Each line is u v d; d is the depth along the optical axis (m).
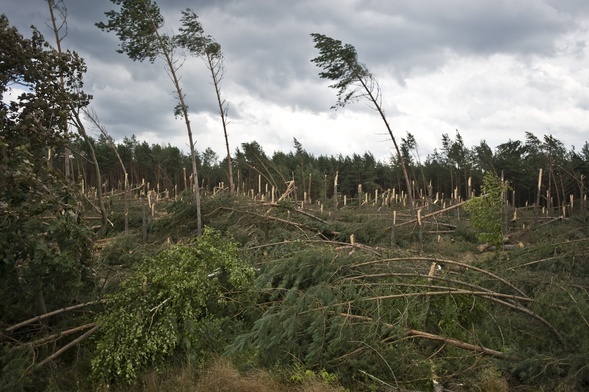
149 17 13.49
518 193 37.78
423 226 16.08
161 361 5.91
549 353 6.09
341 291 6.77
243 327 6.98
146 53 13.73
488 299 6.80
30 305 6.20
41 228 5.62
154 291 6.39
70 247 5.89
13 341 5.91
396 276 7.28
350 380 5.70
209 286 6.78
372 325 6.11
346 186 46.50
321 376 5.60
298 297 6.62
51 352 6.00
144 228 13.47
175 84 13.41
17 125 6.34
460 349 6.30
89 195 16.78
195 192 13.19
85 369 5.96
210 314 6.95
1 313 6.07
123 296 6.25
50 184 6.17
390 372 5.74
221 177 43.91
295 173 38.00
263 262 8.38
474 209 10.92
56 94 6.91
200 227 12.88
